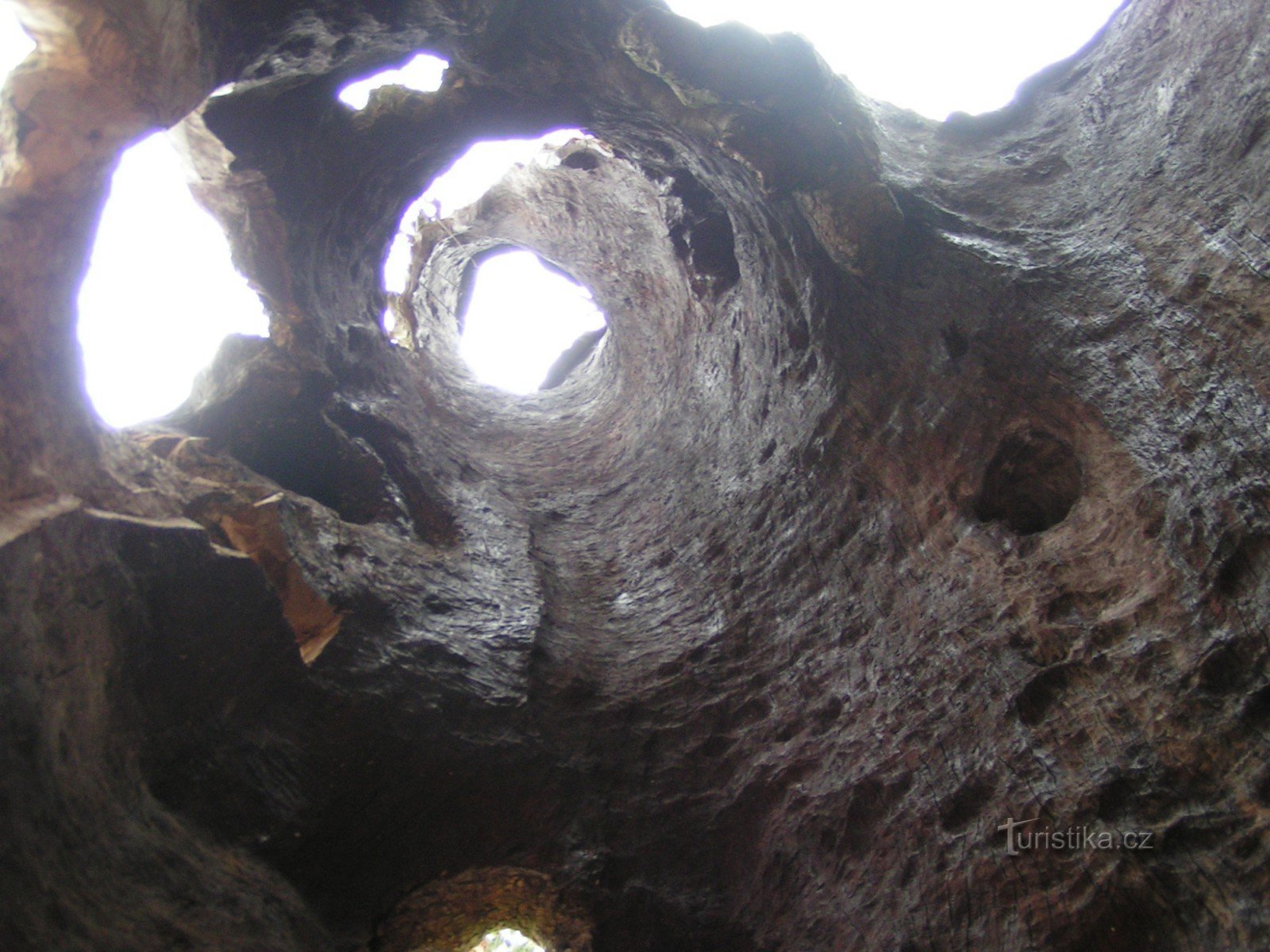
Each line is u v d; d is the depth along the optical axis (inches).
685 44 280.8
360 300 400.8
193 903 184.9
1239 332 228.8
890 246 300.8
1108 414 246.1
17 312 185.0
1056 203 304.3
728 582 320.8
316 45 275.3
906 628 262.1
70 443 206.2
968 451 271.9
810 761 260.5
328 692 251.9
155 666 213.2
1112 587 224.4
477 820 257.9
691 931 245.0
